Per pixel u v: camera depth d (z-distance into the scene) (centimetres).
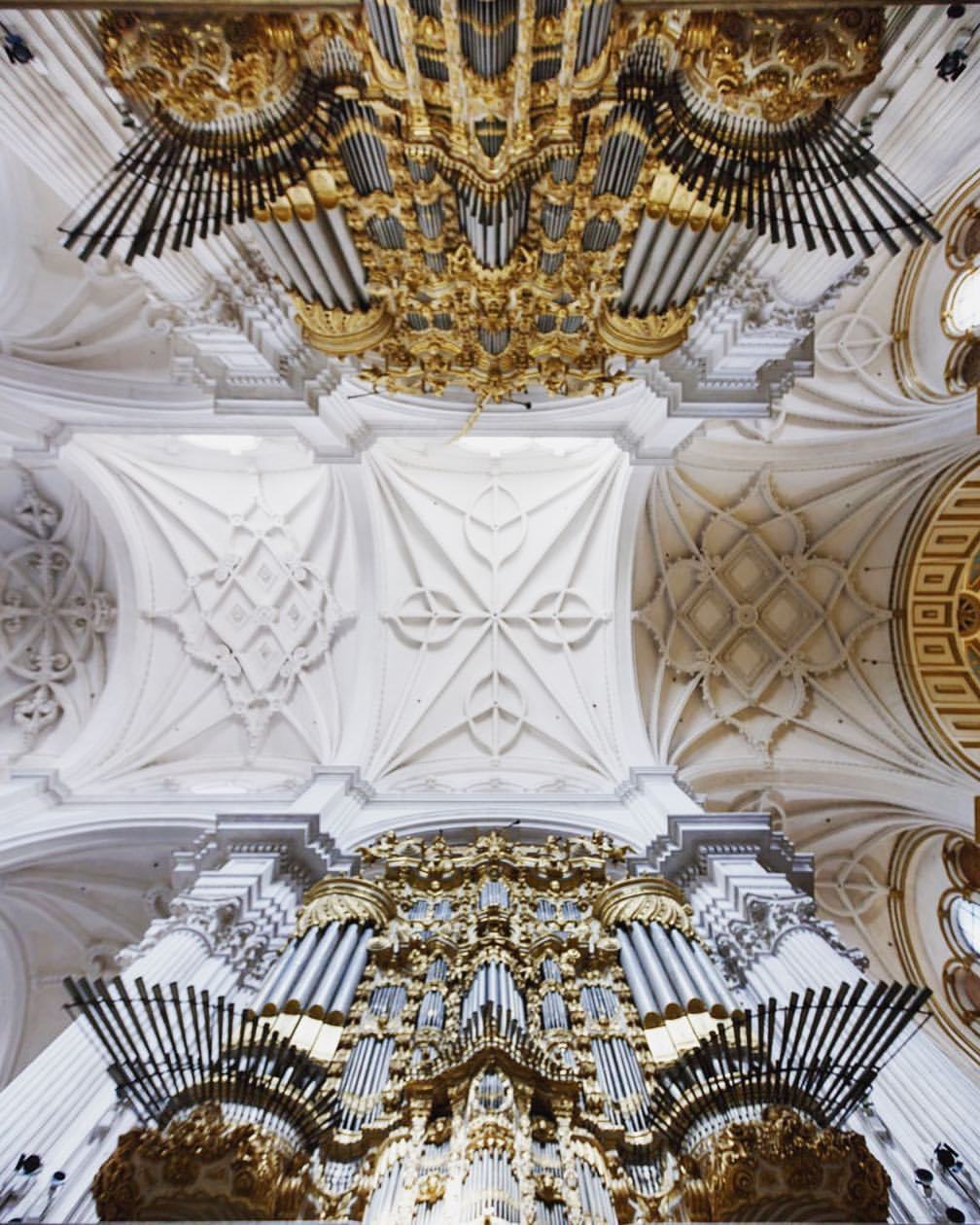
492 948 761
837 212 746
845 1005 504
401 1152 488
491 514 1538
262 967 850
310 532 1514
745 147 607
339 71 575
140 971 748
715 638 1544
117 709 1427
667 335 775
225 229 806
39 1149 541
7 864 1134
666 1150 527
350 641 1484
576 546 1506
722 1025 555
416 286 705
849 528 1518
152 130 599
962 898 1452
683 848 1048
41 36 591
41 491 1438
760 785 1445
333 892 903
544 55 539
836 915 1529
